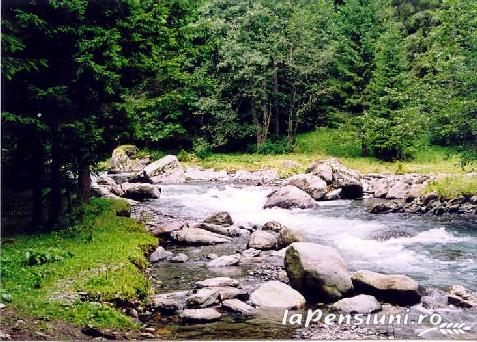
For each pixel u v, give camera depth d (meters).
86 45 12.78
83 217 15.62
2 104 12.75
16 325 7.68
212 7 42.25
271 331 8.68
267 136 44.00
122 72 15.52
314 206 23.22
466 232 17.34
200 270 12.65
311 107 42.91
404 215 20.83
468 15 20.59
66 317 8.27
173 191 27.89
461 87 20.80
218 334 8.51
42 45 13.14
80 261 11.17
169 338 8.28
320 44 42.09
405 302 10.23
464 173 27.17
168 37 17.81
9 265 10.38
